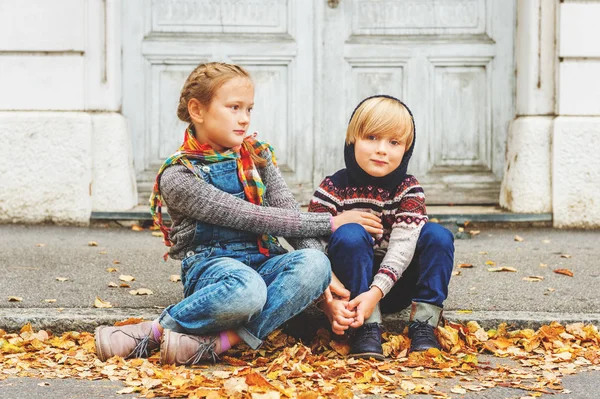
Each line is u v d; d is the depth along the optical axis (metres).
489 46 6.50
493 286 4.29
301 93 6.53
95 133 6.14
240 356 3.39
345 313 3.25
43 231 5.84
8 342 3.49
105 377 3.07
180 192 3.30
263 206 3.45
